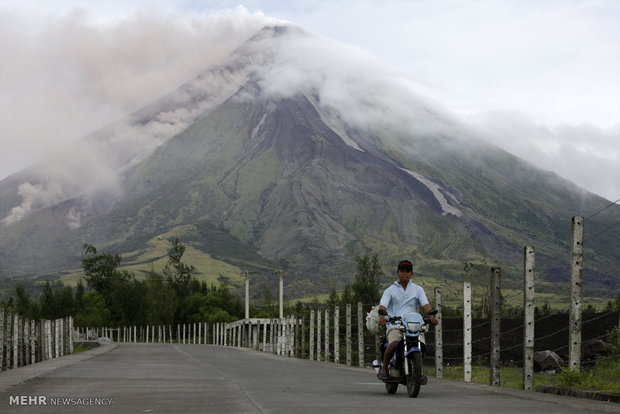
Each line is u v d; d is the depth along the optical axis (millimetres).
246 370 21969
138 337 126812
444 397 13203
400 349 13508
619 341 23875
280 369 22953
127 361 27812
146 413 10305
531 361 15828
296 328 40000
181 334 134500
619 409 10906
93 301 124938
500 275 17359
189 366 24094
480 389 15383
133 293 128125
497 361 17078
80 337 83125
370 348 34656
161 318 130375
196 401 11961
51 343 32750
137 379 17000
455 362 32594
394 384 13906
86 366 22828
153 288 136875
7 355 22094
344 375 20016
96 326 119312
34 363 27188
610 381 14734
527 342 15859
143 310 128250
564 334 32000
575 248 14953
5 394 13055
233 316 134875
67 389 14109
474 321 36344
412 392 13062
